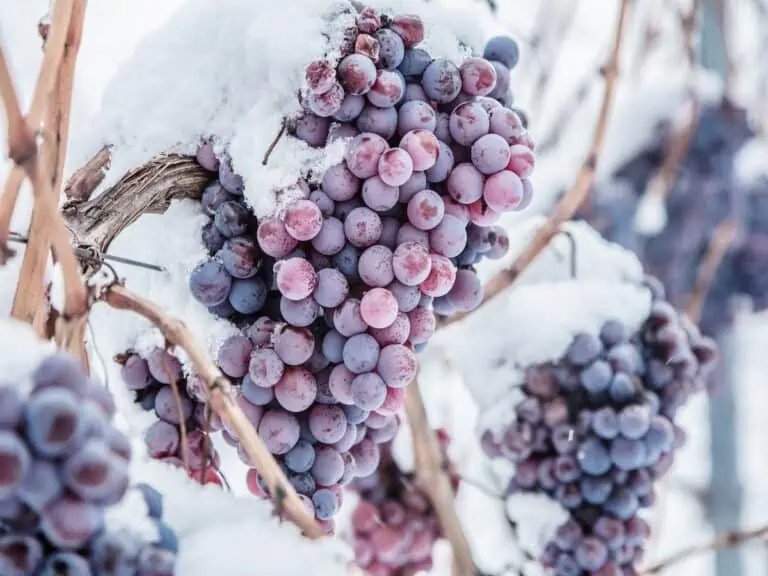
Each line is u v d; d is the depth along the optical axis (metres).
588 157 0.93
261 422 0.74
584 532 0.87
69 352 0.69
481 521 0.97
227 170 0.76
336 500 0.75
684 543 1.56
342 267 0.74
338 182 0.73
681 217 1.24
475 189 0.74
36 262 0.71
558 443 0.86
